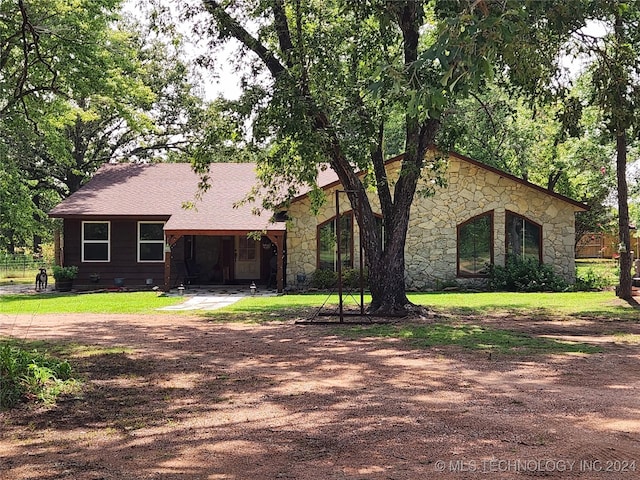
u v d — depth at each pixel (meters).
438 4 10.37
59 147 25.92
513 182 23.72
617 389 7.75
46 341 11.80
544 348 10.91
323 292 22.78
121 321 15.05
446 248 23.73
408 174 15.43
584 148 26.25
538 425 6.17
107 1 21.86
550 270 23.20
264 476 4.91
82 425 6.41
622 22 14.05
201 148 15.76
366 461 5.21
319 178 25.80
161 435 6.05
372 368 9.22
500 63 11.91
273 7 14.55
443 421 6.35
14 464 5.25
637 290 21.31
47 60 20.47
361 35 14.52
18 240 43.41
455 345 11.27
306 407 7.00
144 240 25.72
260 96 14.06
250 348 11.09
